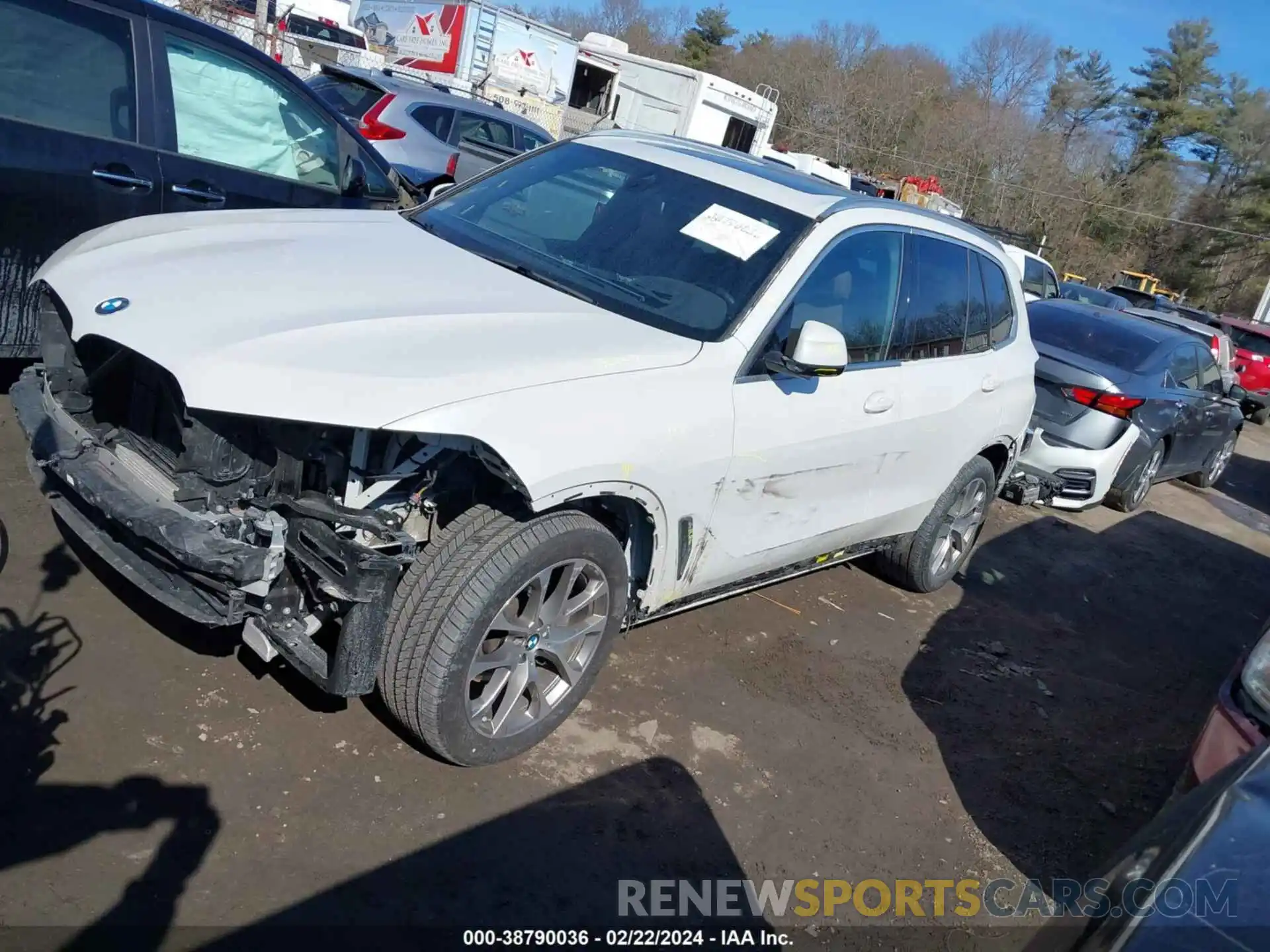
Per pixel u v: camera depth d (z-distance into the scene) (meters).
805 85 55.97
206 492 2.87
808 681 4.46
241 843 2.75
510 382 2.91
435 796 3.11
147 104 4.83
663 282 3.74
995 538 7.46
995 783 4.10
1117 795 4.25
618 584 3.38
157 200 4.88
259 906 2.58
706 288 3.73
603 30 67.06
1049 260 55.66
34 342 4.65
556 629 3.27
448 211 4.32
